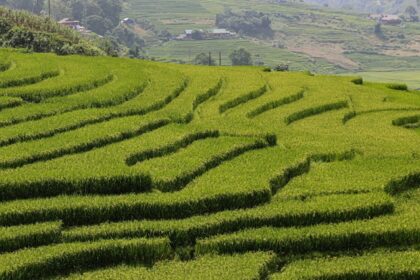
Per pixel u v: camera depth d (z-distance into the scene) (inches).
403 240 1031.6
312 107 1867.6
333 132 1643.7
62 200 1071.0
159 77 2123.5
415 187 1294.3
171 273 897.5
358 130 1684.3
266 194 1134.4
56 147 1290.6
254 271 898.7
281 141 1514.5
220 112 1807.3
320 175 1294.3
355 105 2011.6
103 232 1000.2
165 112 1668.3
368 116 1887.3
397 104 2037.4
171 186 1168.2
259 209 1088.2
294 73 2551.7
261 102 1883.6
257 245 990.4
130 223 1029.2
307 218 1070.4
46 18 4242.1
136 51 6392.7
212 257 967.6
